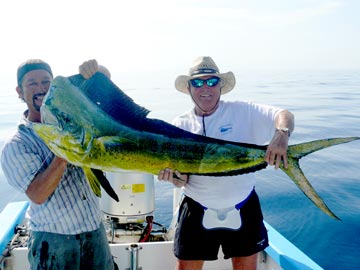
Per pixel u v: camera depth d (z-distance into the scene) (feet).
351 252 18.20
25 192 7.34
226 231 9.30
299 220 21.66
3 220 11.08
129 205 11.78
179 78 9.57
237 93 99.71
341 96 86.43
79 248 8.12
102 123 6.42
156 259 10.65
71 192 7.98
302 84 134.92
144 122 6.79
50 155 7.54
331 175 28.30
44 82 7.37
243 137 9.07
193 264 9.50
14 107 87.45
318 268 9.19
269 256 10.76
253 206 9.48
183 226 9.50
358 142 38.55
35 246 8.05
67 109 6.16
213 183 9.07
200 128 9.13
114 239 11.82
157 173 6.93
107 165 6.55
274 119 8.43
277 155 7.06
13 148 7.36
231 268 11.12
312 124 48.37
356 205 22.99
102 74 6.42
